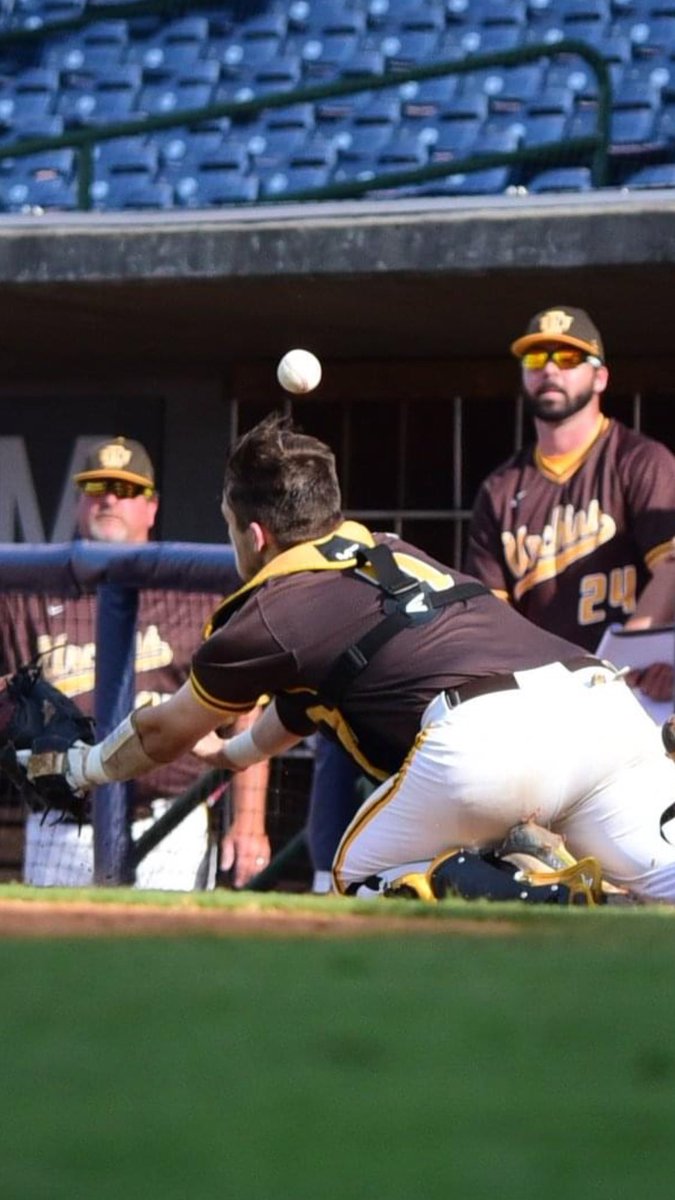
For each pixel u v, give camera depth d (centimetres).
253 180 4497
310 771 2131
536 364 2380
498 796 1518
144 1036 540
